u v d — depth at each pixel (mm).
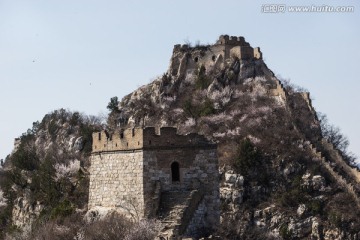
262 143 188125
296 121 199125
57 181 141750
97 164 76312
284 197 170125
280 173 178750
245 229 96938
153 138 69750
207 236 68312
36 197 140875
